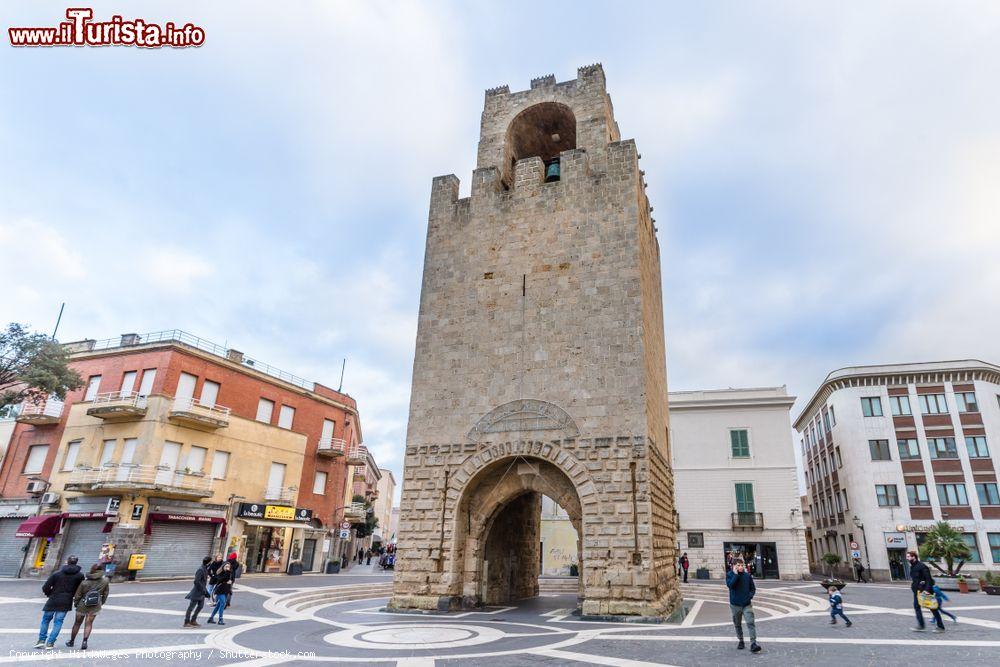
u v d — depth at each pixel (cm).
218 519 3691
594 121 2798
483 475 2397
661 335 3212
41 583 3011
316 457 4581
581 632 1694
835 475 5597
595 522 2112
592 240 2511
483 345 2508
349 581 3625
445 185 2875
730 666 1191
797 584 3938
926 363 5003
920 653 1301
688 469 4941
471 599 2275
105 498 3353
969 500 4619
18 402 3466
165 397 3531
